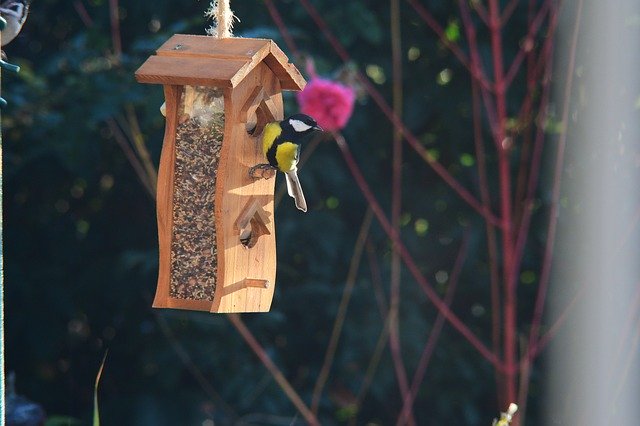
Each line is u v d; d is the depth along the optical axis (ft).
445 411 44.32
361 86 36.01
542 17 36.22
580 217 29.91
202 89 21.36
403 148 43.21
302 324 43.34
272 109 21.94
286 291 41.98
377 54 41.60
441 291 44.34
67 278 43.55
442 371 44.21
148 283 42.73
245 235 21.80
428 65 42.11
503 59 39.93
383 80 42.24
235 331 40.83
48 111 37.96
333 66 40.11
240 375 40.78
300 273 42.57
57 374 44.42
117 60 36.45
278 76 22.07
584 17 31.32
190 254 21.50
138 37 39.63
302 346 43.55
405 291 43.01
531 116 39.17
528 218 40.37
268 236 21.93
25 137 39.17
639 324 28.32
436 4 40.37
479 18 40.06
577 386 29.48
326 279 42.32
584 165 29.94
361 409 45.39
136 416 41.45
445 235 43.80
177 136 21.48
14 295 42.83
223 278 20.74
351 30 38.65
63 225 43.68
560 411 36.06
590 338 28.91
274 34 33.86
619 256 28.53
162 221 21.47
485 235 42.80
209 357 40.81
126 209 43.75
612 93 29.40
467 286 44.32
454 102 41.73
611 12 29.50
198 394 42.37
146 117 37.29
